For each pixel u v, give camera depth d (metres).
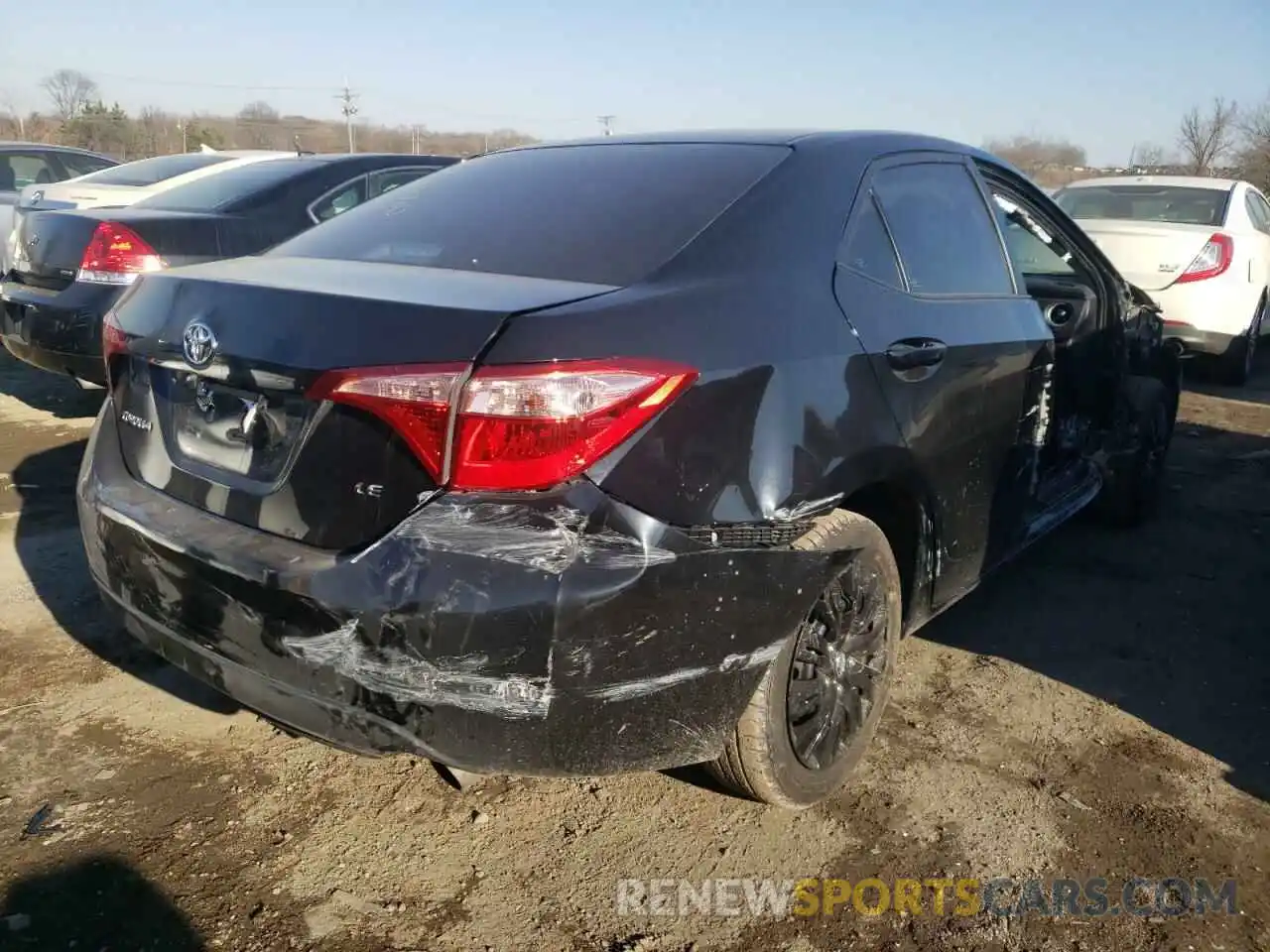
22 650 3.29
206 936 2.16
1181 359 5.04
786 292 2.39
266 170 6.06
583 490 1.94
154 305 2.46
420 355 1.95
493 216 2.71
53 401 6.50
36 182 9.88
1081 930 2.25
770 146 2.81
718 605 2.09
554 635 1.90
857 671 2.64
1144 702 3.21
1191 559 4.48
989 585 4.14
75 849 2.39
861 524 2.56
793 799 2.53
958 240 3.15
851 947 2.20
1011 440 3.18
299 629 2.03
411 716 1.96
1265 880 2.42
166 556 2.25
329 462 2.05
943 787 2.74
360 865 2.39
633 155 2.94
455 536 1.91
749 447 2.15
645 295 2.17
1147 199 8.46
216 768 2.73
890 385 2.55
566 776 2.05
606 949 2.17
